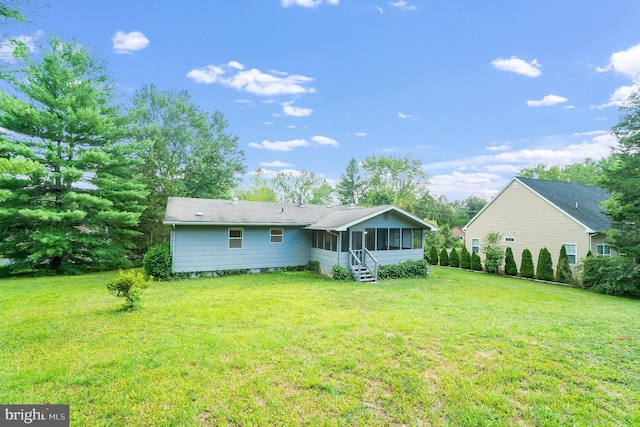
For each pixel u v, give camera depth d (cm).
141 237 1867
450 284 1208
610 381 395
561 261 1409
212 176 2545
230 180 2673
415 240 1573
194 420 310
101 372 404
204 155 2528
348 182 4075
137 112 1709
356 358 452
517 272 1627
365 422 309
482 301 873
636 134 1137
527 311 755
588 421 312
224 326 602
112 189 1484
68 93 1385
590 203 1717
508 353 475
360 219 1295
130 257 1853
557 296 1013
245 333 557
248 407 332
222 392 359
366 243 1404
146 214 1859
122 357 449
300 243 1568
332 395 356
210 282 1173
